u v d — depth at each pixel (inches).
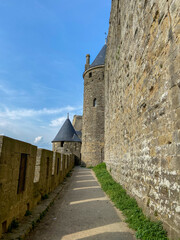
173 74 125.4
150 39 173.8
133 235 142.9
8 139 135.4
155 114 156.9
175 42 123.5
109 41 597.9
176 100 120.7
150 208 157.6
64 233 147.3
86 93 1032.8
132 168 235.5
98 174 532.4
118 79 378.3
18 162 155.3
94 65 1032.2
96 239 136.8
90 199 262.2
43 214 189.2
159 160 144.8
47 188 270.4
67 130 1330.0
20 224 150.5
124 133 299.4
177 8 121.1
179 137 115.3
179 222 109.7
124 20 311.6
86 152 946.1
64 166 499.2
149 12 177.0
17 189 156.1
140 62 207.6
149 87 174.2
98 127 947.3
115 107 421.7
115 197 246.4
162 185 136.8
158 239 121.6
